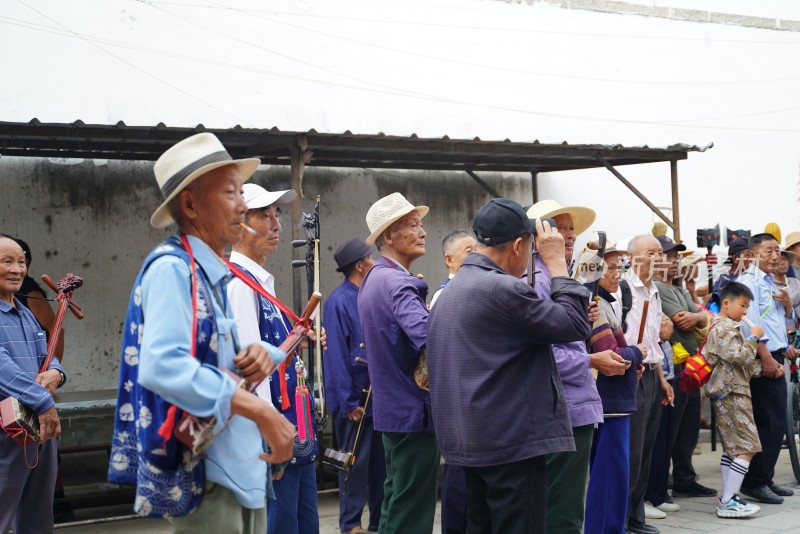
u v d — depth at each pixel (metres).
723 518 6.49
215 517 2.57
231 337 2.63
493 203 3.77
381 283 4.73
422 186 9.85
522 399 3.52
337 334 6.03
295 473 3.88
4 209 7.86
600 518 5.13
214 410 2.38
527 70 10.52
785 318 7.84
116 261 8.30
